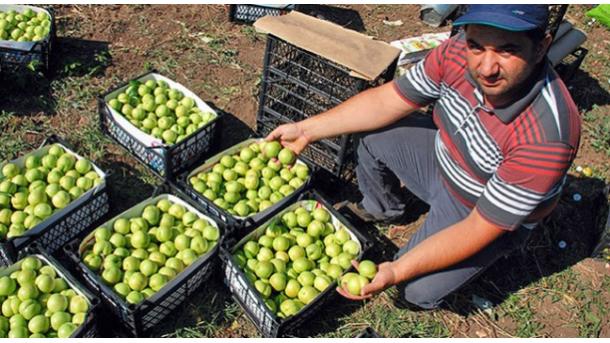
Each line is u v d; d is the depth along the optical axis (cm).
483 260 382
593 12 769
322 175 507
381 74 468
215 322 417
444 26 741
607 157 587
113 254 397
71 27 634
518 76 279
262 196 461
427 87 377
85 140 523
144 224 418
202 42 652
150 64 611
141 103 512
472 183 365
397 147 421
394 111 401
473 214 339
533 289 469
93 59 601
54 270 379
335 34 463
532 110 303
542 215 353
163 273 391
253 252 418
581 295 470
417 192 440
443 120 369
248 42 666
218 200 449
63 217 415
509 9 260
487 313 450
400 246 487
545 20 264
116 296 370
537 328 446
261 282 401
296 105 516
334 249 430
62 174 439
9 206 419
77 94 564
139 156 504
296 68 489
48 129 529
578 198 538
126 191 491
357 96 414
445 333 435
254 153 483
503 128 319
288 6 684
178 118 509
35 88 556
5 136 515
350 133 421
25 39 563
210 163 476
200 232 422
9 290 365
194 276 405
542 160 300
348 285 379
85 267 381
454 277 387
